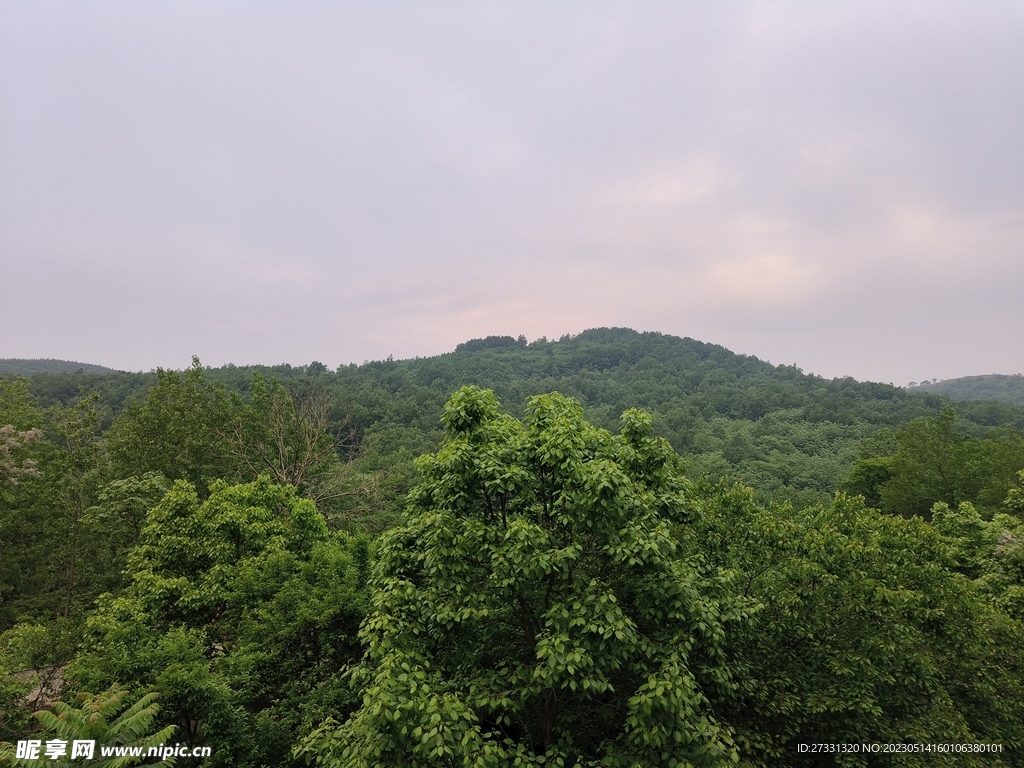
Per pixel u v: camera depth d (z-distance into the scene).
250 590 11.87
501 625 8.18
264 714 10.03
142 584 11.77
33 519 19.70
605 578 7.79
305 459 27.56
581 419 9.31
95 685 8.86
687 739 6.09
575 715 7.46
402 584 7.63
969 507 17.22
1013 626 9.81
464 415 8.12
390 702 5.82
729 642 8.55
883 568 9.45
